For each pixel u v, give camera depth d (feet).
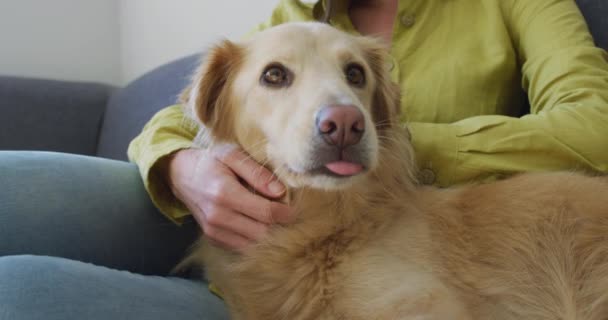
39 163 3.57
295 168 3.23
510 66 4.65
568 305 3.51
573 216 3.65
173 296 3.07
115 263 3.72
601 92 3.94
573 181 3.78
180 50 9.52
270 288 3.49
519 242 3.62
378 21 5.40
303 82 3.45
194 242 4.30
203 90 3.97
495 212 3.73
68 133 9.04
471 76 4.52
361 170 3.15
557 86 4.14
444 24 4.81
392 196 3.77
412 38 4.79
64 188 3.54
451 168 3.99
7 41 9.77
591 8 4.95
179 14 9.46
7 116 8.70
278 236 3.51
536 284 3.57
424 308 3.11
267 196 3.58
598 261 3.56
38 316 2.27
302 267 3.39
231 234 3.60
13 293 2.32
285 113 3.41
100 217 3.64
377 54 4.19
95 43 10.71
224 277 3.66
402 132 4.01
